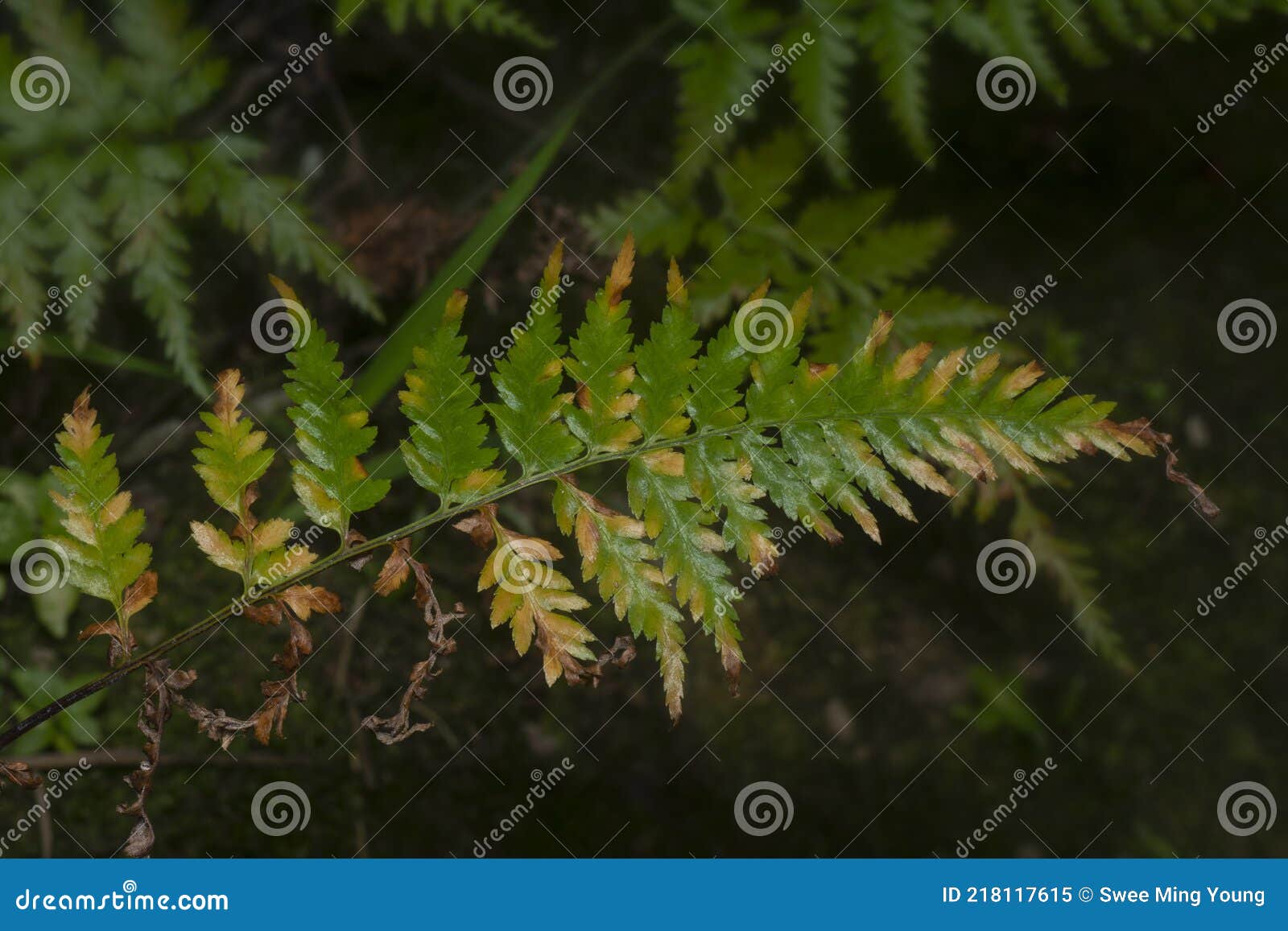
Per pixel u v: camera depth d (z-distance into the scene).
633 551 1.81
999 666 3.88
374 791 3.18
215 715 1.75
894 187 3.94
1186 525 4.08
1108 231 4.24
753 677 3.68
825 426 1.85
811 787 3.61
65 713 2.91
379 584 1.78
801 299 1.86
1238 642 4.00
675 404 1.83
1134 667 3.96
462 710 3.34
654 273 3.28
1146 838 3.74
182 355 2.61
